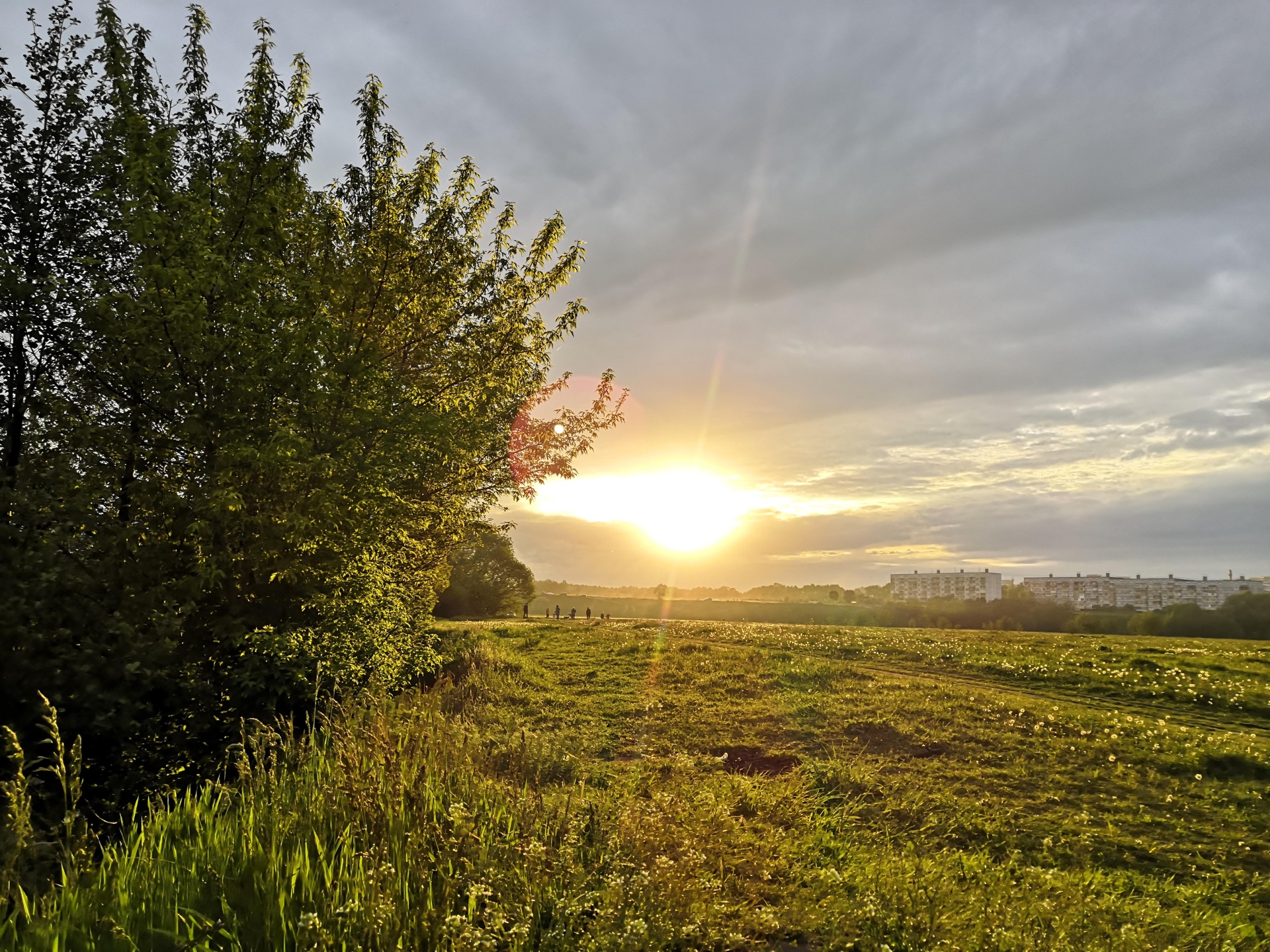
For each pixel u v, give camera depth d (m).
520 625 32.72
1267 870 7.47
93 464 11.23
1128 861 7.58
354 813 5.79
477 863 5.12
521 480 19.44
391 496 12.39
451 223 15.86
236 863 5.06
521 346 17.12
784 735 12.29
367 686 11.39
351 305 13.70
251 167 12.27
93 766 8.58
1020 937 4.93
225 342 10.70
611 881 4.96
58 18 13.02
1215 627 75.62
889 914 5.29
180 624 9.85
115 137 11.62
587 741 11.51
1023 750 11.30
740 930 5.02
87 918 4.20
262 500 11.30
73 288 11.50
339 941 4.10
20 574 8.48
